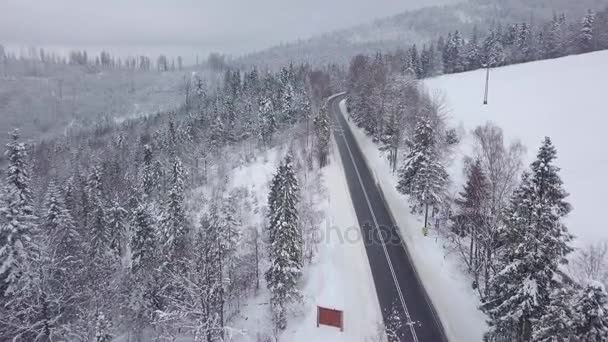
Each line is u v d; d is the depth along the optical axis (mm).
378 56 132750
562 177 43750
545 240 21516
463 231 40812
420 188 45469
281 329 35375
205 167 84250
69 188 65125
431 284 38094
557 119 59875
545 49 123062
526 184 23828
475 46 130000
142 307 38406
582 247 30719
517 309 22906
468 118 69625
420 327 32844
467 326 32531
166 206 47844
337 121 92375
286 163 44344
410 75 90250
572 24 126312
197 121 112312
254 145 90750
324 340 33250
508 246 24578
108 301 35969
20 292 31219
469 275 38125
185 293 33250
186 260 34469
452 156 54938
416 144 47594
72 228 46938
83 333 31781
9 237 31906
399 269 40812
